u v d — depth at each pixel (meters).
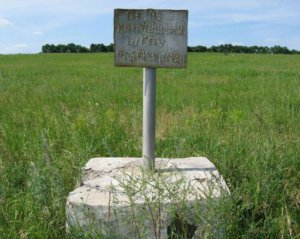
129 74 19.52
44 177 4.02
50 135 6.33
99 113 8.17
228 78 16.34
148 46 4.17
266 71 20.33
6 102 9.71
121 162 4.64
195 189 3.74
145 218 3.52
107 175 4.26
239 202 3.85
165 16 4.14
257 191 3.89
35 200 3.96
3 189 4.27
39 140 5.91
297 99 9.41
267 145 5.06
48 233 3.65
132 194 3.47
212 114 7.45
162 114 7.79
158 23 4.14
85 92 12.05
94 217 3.60
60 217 3.83
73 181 4.52
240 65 27.45
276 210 3.95
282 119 7.38
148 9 4.14
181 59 4.18
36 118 7.50
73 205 3.65
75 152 5.45
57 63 34.75
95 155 5.68
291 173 4.66
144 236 3.44
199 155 5.38
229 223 3.43
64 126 6.73
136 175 4.16
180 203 3.45
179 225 3.52
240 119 7.08
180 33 4.16
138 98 10.48
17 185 4.75
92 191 3.89
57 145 5.88
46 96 10.98
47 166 4.29
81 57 47.38
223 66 26.12
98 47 77.62
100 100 10.19
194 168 4.40
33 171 4.18
